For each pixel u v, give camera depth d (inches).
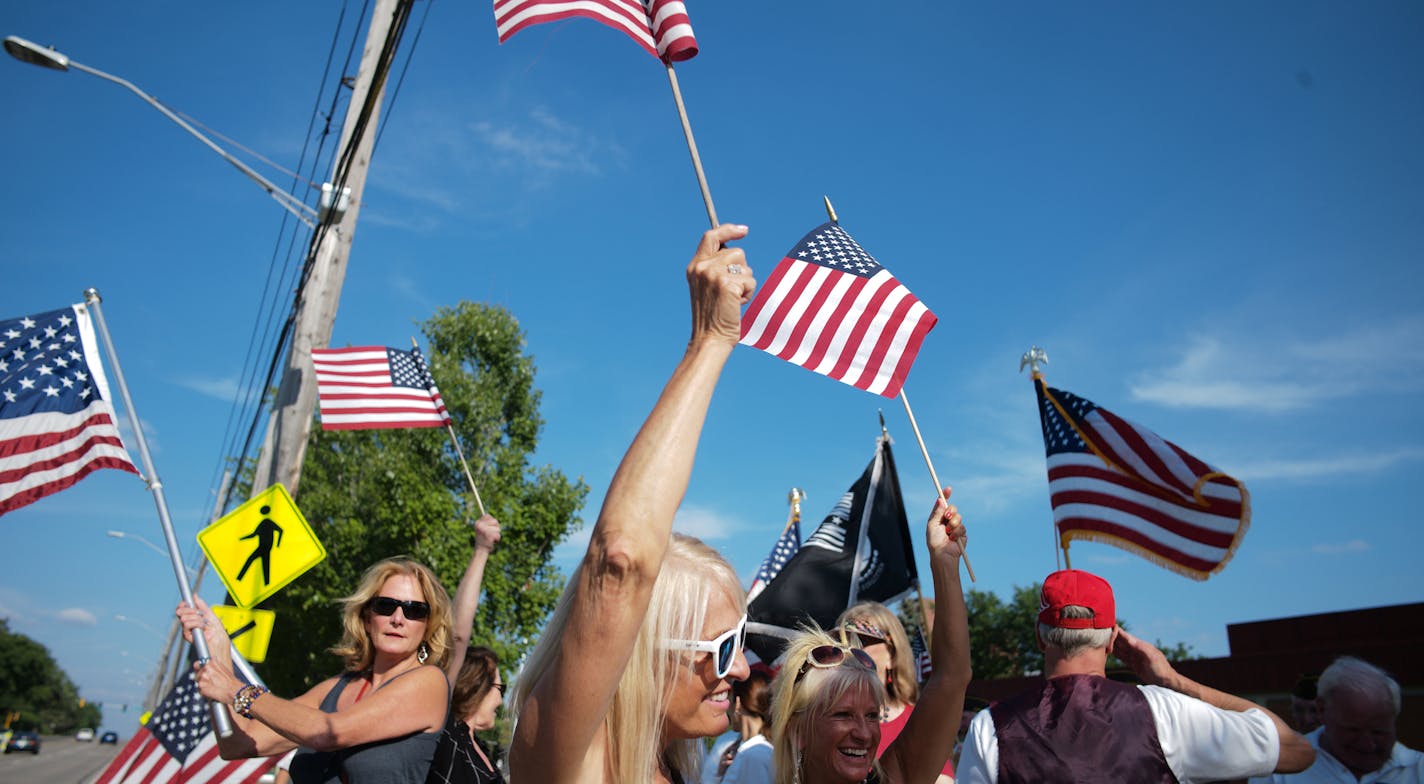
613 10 123.2
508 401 956.6
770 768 153.8
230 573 293.7
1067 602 140.8
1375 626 529.3
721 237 69.7
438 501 843.4
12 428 210.2
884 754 135.2
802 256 170.6
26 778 1990.7
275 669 858.8
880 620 167.0
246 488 901.2
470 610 193.5
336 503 831.7
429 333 960.3
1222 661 553.6
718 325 66.6
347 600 142.8
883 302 164.9
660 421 63.6
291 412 409.4
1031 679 512.7
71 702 6067.9
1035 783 130.8
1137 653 149.4
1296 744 132.0
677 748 97.0
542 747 61.7
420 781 127.7
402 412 323.0
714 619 84.0
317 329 418.9
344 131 424.5
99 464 211.9
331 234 422.3
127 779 223.0
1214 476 208.2
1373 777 165.3
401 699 129.1
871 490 263.1
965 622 137.6
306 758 130.3
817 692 115.0
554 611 81.2
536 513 914.7
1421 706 460.4
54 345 218.2
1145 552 211.2
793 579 251.4
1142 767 129.1
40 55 407.2
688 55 118.6
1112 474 218.1
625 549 59.6
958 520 145.1
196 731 223.1
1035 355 232.8
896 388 157.6
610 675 60.1
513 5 125.6
